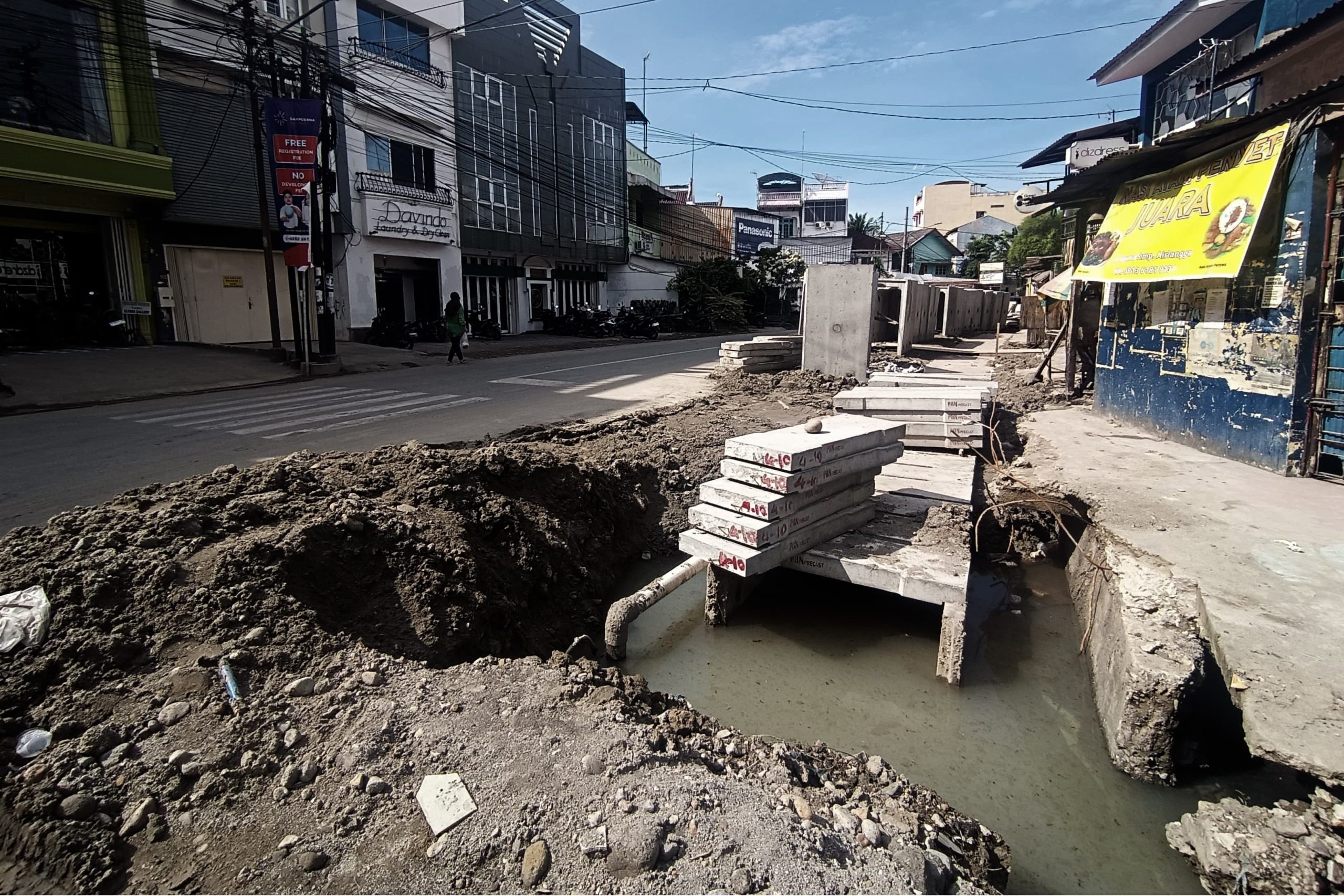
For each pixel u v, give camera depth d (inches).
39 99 524.7
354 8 757.3
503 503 207.0
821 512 205.8
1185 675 136.9
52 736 106.1
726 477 204.4
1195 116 474.3
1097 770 146.3
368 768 104.5
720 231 1717.5
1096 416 384.2
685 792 101.9
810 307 487.2
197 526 153.8
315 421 356.5
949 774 146.3
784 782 119.4
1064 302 522.3
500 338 976.9
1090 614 199.8
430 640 156.3
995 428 358.0
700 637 204.7
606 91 1250.0
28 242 564.1
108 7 542.0
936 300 775.7
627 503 265.7
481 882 86.6
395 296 901.8
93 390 443.2
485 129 965.8
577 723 118.3
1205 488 232.7
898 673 186.2
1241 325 264.2
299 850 90.6
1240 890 109.8
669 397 446.0
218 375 521.0
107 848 90.4
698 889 86.0
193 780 101.7
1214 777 138.8
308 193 541.3
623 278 1390.3
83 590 128.7
